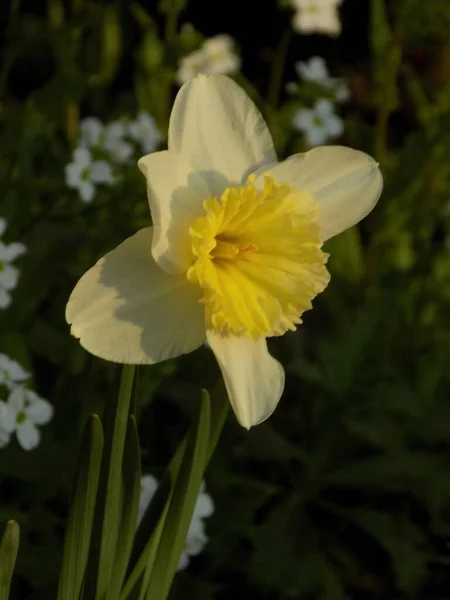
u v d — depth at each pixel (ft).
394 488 2.22
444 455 2.24
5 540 1.27
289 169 1.37
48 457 1.76
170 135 1.34
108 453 1.32
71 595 1.35
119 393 1.30
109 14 2.75
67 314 1.28
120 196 2.12
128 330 1.28
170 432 2.25
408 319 2.66
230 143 1.36
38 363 2.10
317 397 2.35
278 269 1.34
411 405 2.25
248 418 1.30
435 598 2.20
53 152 2.33
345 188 1.37
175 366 2.10
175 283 1.30
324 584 2.01
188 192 1.32
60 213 2.11
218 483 2.07
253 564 2.00
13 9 2.32
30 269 1.94
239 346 1.32
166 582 1.40
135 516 1.36
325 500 2.39
